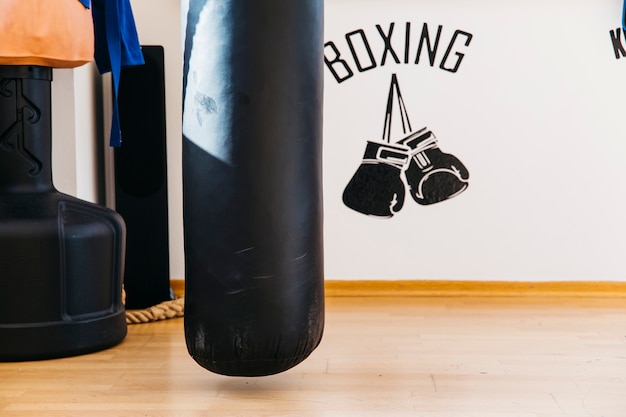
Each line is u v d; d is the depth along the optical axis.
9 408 2.48
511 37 4.24
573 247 4.29
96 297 3.27
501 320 3.77
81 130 3.99
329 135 4.32
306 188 2.44
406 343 3.32
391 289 4.36
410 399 2.54
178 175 4.36
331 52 4.30
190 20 2.45
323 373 2.86
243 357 2.44
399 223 4.34
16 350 3.07
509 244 4.31
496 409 2.43
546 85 4.25
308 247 2.46
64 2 3.04
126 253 4.10
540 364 2.97
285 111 2.38
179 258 4.39
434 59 4.28
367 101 4.31
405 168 4.32
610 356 3.09
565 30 4.22
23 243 3.08
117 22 3.47
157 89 4.05
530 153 4.28
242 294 2.40
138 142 4.05
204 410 2.45
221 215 2.39
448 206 4.32
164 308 3.88
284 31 2.36
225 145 2.37
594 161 4.26
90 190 4.12
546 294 4.30
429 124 4.30
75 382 2.78
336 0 4.27
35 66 3.21
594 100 4.24
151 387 2.71
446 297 4.32
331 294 4.38
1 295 3.08
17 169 3.21
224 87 2.36
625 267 4.28
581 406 2.46
